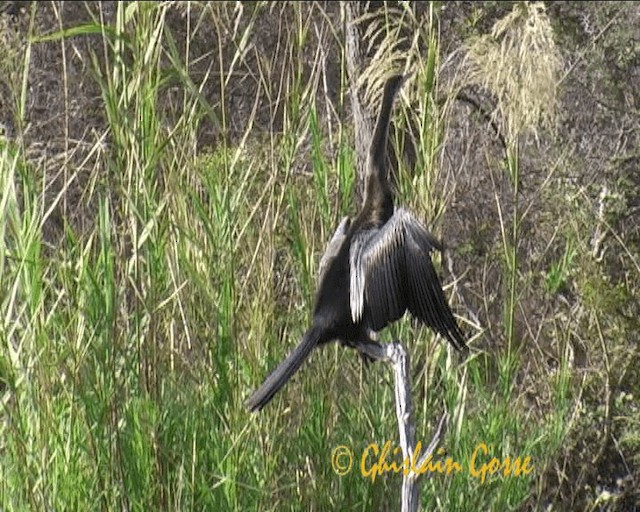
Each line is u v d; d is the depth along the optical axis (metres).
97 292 14.75
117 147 15.19
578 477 22.17
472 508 17.36
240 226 16.45
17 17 29.03
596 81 25.50
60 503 14.80
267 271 16.08
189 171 15.96
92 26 14.91
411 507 14.20
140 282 14.92
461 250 24.23
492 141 25.19
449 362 17.39
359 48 22.69
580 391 21.36
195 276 15.20
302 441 16.23
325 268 14.32
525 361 22.64
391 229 13.48
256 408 13.88
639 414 22.31
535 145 24.80
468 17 27.03
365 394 16.91
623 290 22.72
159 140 15.62
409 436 14.09
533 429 19.55
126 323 15.26
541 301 23.20
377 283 13.38
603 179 24.67
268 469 15.87
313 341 14.20
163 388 15.57
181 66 15.36
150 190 15.07
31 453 14.70
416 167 17.12
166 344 15.74
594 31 25.84
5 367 14.50
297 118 16.20
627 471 22.28
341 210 16.72
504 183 24.50
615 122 25.36
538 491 20.23
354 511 16.31
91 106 26.59
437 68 17.58
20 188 17.02
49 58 27.86
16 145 15.71
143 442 15.09
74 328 14.97
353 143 21.09
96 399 14.84
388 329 17.22
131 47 14.99
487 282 24.09
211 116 15.46
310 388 16.36
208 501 15.35
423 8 25.03
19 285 14.95
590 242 24.30
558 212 24.06
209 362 15.73
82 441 14.95
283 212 17.06
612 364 22.64
